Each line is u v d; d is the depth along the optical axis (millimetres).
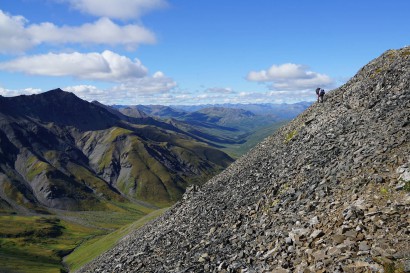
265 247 22578
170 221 48375
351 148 29203
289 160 37656
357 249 16781
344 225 18969
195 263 26531
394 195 19641
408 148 23578
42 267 171125
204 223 36406
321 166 29891
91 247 177250
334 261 16500
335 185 24781
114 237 147000
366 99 38156
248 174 44562
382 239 16656
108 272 39062
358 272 15047
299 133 45156
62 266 171500
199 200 48125
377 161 24078
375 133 28953
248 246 24219
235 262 22734
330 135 35469
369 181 22297
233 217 32344
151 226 56375
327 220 20781
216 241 28953
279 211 26891
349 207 20281
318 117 44938
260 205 30844
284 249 20578
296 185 29625
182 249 32281
